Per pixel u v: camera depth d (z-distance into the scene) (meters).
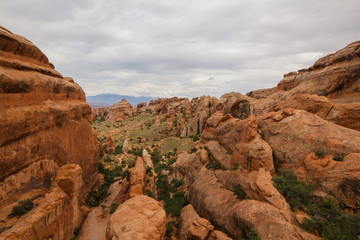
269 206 16.64
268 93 103.75
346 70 40.09
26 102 20.12
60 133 26.22
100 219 27.97
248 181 21.55
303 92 48.59
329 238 13.55
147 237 12.16
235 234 17.20
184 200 32.88
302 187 18.61
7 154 17.19
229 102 70.38
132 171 35.50
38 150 21.45
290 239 13.06
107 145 74.50
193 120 93.69
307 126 24.16
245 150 26.41
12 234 12.92
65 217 20.19
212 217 21.50
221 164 32.12
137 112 199.00
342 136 21.14
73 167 23.98
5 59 18.69
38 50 24.97
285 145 24.47
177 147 75.06
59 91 28.02
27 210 17.00
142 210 15.05
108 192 38.84
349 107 26.20
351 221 14.23
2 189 16.77
